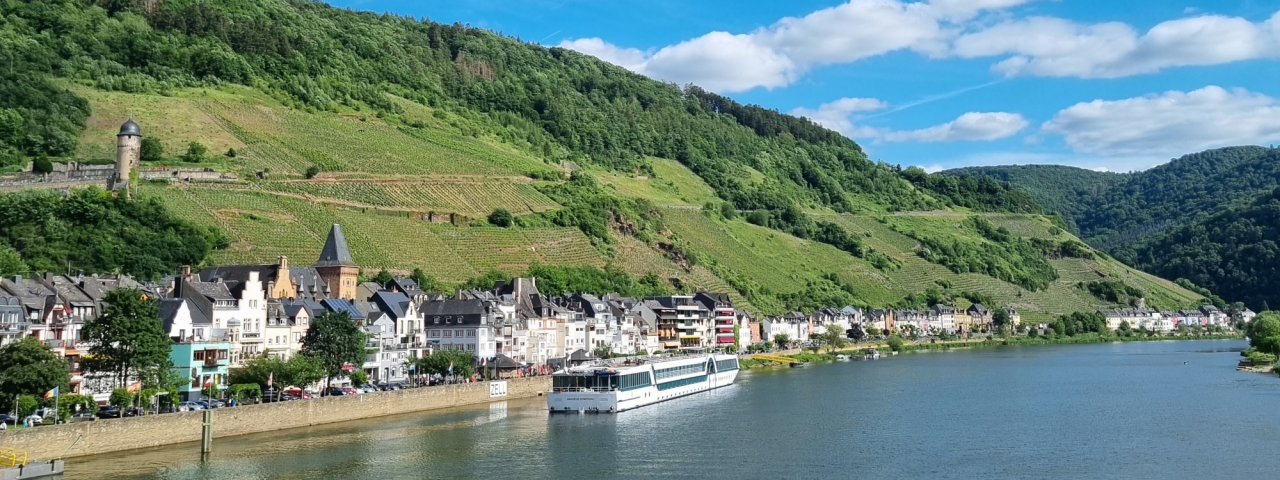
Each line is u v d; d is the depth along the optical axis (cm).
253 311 16600
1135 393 19850
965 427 15075
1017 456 12612
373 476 11350
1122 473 11531
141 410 12800
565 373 16925
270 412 14075
